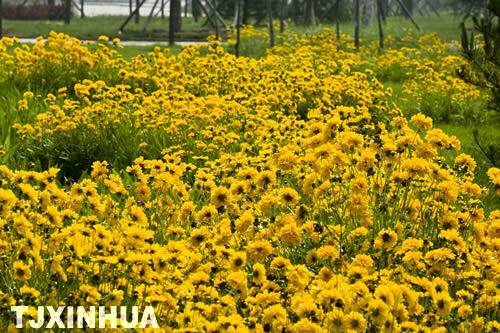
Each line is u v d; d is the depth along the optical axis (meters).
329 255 6.75
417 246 6.82
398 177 8.09
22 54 19.05
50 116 13.27
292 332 5.58
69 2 55.91
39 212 7.28
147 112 13.65
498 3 12.32
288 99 15.85
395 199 8.22
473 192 8.14
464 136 15.80
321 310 5.69
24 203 7.15
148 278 6.09
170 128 12.93
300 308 5.68
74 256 6.59
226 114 14.16
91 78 19.08
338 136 8.43
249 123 13.25
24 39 41.97
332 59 25.58
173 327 5.93
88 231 6.72
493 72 12.77
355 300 5.70
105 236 6.60
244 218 7.16
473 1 58.53
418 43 33.91
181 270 6.50
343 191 8.47
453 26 55.31
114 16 69.56
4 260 6.54
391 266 7.02
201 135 12.92
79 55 19.20
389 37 35.50
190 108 13.73
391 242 6.93
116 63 20.86
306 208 7.46
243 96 15.41
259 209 7.54
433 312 6.25
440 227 7.50
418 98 19.52
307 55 23.92
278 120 15.31
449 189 7.92
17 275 6.06
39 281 6.54
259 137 12.42
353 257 7.29
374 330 5.49
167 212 8.52
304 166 9.07
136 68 19.59
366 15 54.75
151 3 104.44
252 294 6.37
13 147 12.06
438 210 8.04
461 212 8.28
